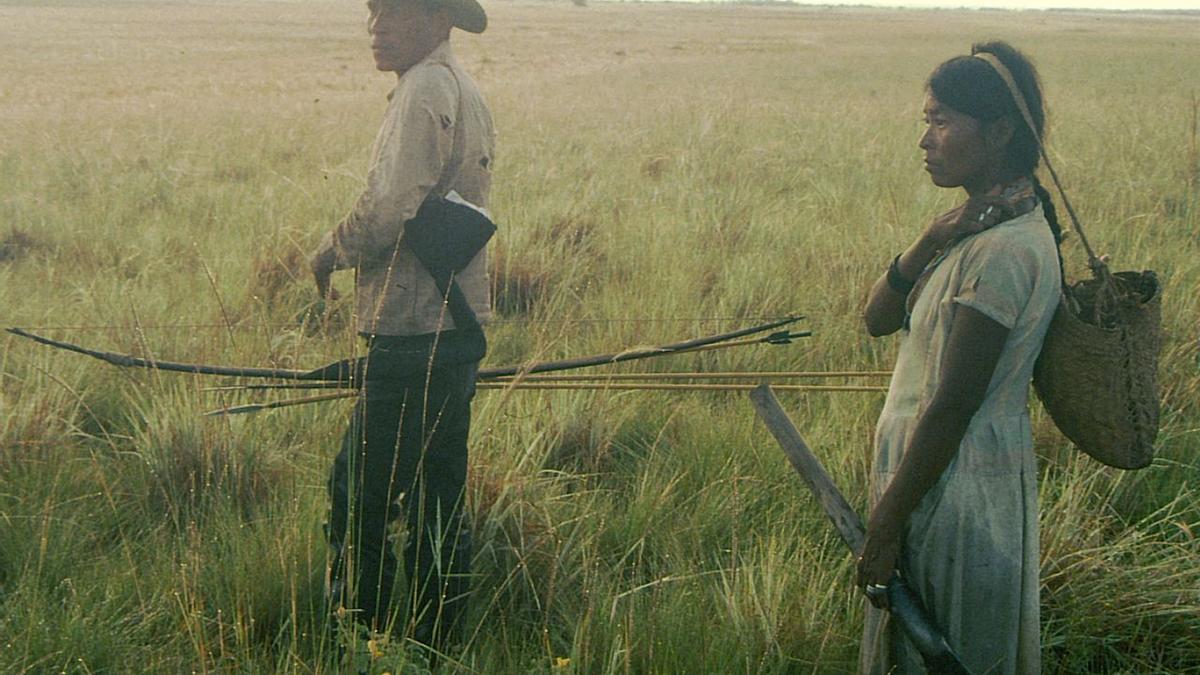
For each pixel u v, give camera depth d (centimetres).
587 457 443
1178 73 3120
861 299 601
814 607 327
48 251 768
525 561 353
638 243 747
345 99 2198
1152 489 407
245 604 330
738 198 917
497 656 321
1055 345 242
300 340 504
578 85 2656
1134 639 331
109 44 4497
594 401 462
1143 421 241
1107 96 2106
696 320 571
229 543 359
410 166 287
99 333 552
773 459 430
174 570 339
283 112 1858
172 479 411
